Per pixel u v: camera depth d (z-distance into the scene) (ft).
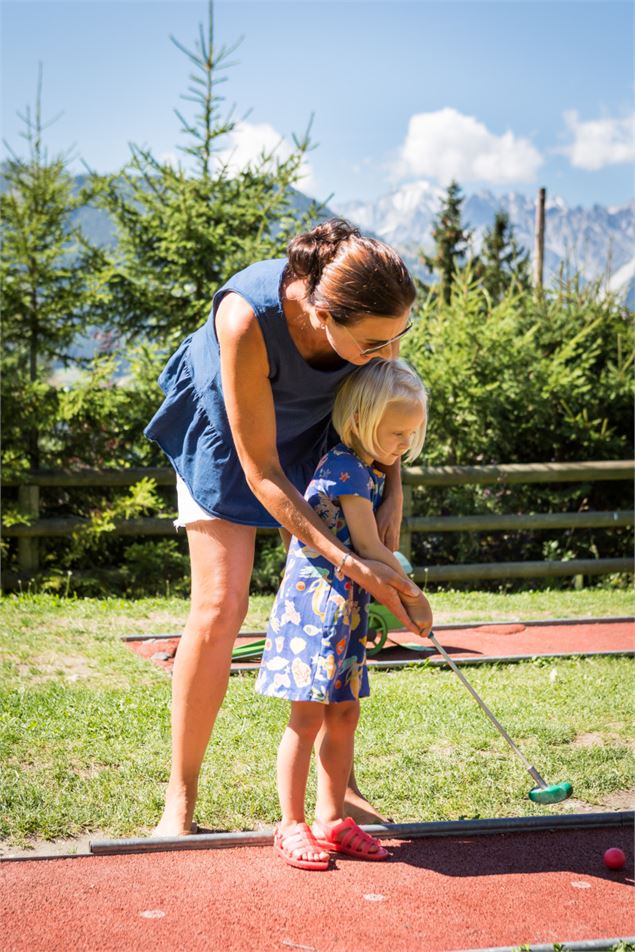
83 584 27.66
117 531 28.25
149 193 30.45
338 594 9.95
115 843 9.71
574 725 14.57
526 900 8.91
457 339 31.30
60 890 8.84
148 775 11.98
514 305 34.68
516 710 15.20
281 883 9.12
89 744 13.11
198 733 10.34
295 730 9.93
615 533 31.83
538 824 10.59
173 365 11.11
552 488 31.73
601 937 8.26
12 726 13.75
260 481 9.95
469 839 10.36
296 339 9.80
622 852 9.69
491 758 12.94
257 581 29.01
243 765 12.44
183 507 10.73
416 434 10.45
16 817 10.57
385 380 10.12
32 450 28.76
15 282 28.07
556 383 31.12
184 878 9.16
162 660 18.53
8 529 27.40
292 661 9.97
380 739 13.58
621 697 16.19
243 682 16.74
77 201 29.25
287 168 31.35
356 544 10.18
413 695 16.02
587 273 34.76
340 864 9.62
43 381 29.14
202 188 30.27
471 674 17.88
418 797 11.55
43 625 21.89
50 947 7.82
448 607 25.80
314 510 10.30
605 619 23.86
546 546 31.55
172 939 8.00
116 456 29.68
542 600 27.14
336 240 9.32
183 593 28.09
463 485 31.22
